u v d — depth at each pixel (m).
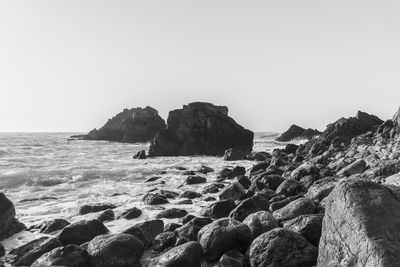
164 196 16.66
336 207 6.91
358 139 29.81
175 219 12.74
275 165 24.62
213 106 59.59
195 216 12.11
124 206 15.52
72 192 19.75
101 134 89.00
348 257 6.23
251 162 37.44
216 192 18.45
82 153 47.06
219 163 36.50
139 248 8.79
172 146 49.94
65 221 12.22
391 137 26.38
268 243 7.83
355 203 6.55
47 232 11.69
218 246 8.41
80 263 8.27
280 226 9.49
